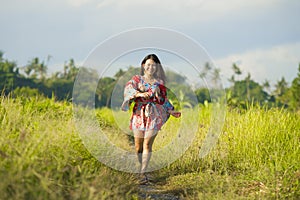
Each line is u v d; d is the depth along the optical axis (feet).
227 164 23.57
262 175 20.49
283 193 18.16
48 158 16.15
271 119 27.22
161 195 19.06
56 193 14.51
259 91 187.83
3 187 13.38
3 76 177.27
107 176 17.97
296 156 22.36
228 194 17.47
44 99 30.86
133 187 18.75
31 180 14.15
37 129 18.84
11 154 15.66
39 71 192.34
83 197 14.61
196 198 17.97
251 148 24.54
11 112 21.11
